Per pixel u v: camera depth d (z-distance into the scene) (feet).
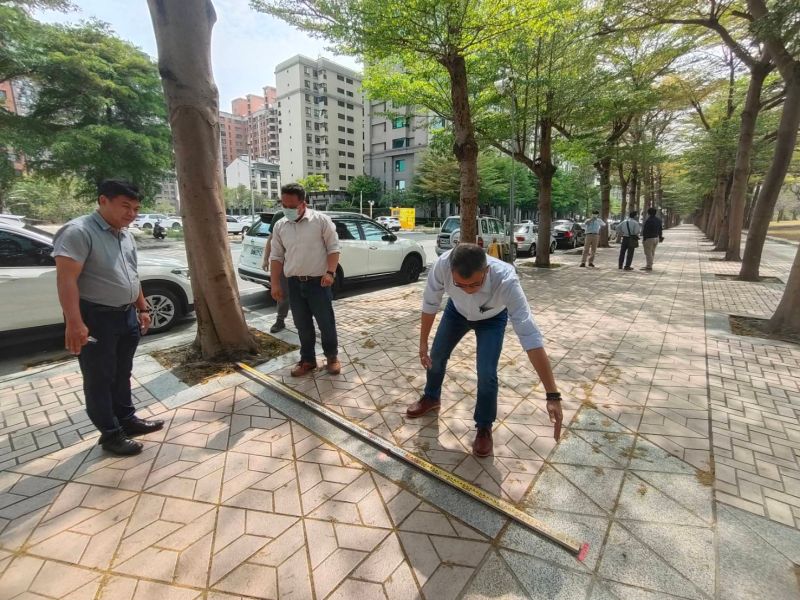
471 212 25.57
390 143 207.92
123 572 5.82
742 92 50.80
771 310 21.12
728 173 58.18
